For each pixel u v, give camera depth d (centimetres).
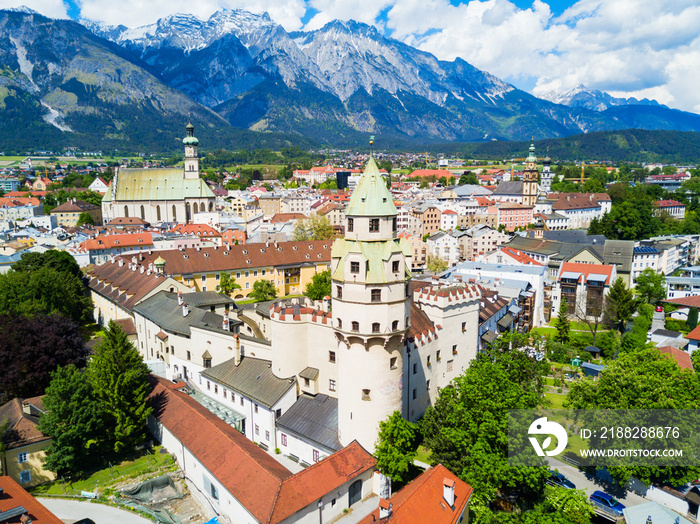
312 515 5547
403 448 6169
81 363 8994
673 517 5975
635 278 17188
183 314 9875
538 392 7438
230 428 7038
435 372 8319
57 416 6675
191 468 6738
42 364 8312
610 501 6362
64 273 13325
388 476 6128
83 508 6181
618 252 17525
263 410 7512
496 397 6016
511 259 15762
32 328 8588
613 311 13600
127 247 19412
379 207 5912
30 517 5169
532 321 13662
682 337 11906
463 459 6053
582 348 12338
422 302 8600
